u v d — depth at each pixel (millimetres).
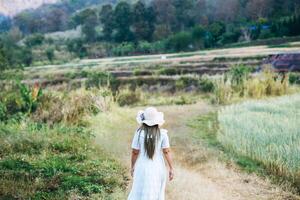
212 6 45625
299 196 8422
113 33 48688
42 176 8984
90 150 11539
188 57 35500
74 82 32250
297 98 19484
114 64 38000
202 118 17391
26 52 43094
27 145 11586
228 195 8477
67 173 9219
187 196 8109
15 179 8680
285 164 9594
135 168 6297
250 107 17688
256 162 10617
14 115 15984
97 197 7871
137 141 6266
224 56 32250
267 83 22781
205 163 10773
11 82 24062
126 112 18344
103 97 18438
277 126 13070
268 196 8461
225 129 13781
